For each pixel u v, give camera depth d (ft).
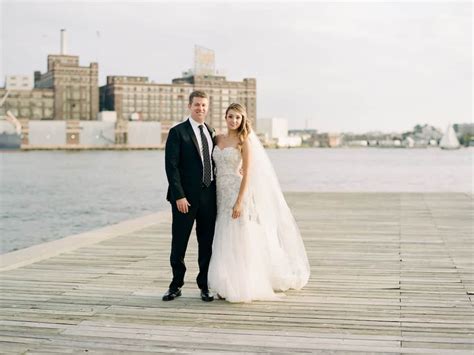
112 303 18.12
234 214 17.92
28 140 601.62
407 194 61.26
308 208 47.42
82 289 20.01
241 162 18.19
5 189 142.92
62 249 27.96
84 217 82.12
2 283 20.94
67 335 15.03
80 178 194.49
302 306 17.62
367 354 13.58
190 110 17.99
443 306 17.58
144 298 18.71
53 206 99.04
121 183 167.02
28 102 636.89
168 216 41.68
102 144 615.57
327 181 150.92
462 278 21.50
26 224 73.72
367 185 134.00
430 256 26.14
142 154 540.11
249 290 17.92
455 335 14.87
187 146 17.71
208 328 15.52
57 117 645.10
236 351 13.82
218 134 18.62
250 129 18.38
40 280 21.43
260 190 18.76
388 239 31.22
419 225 36.76
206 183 17.97
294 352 13.74
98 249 28.30
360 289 19.80
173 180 17.49
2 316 16.72
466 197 57.16
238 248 18.03
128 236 32.58
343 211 45.14
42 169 266.36
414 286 20.22
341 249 28.14
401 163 310.45
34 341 14.60
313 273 22.48
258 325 15.76
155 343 14.39
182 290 19.84
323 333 15.06
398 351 13.75
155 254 26.91
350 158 435.53
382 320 16.16
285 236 19.70
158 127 629.10
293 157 472.85
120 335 15.01
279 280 19.24
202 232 18.33
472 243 29.78
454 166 263.29
